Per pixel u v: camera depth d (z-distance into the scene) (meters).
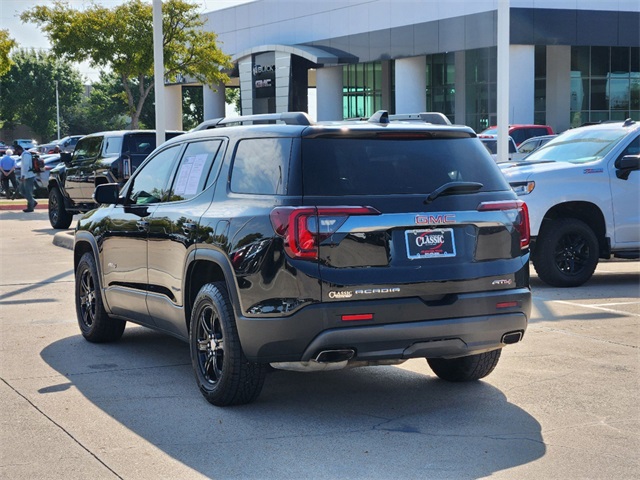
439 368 7.01
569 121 48.19
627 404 6.31
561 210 12.00
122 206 8.03
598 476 4.88
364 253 5.74
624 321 9.42
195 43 40.38
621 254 12.11
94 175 19.36
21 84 107.31
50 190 21.56
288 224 5.68
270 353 5.82
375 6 49.19
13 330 9.33
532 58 42.66
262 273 5.77
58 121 101.88
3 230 21.17
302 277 5.64
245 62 57.38
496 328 6.05
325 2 52.81
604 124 12.90
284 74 53.53
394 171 5.97
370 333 5.69
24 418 6.04
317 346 5.66
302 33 54.88
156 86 18.39
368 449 5.36
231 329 6.08
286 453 5.30
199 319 6.48
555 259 11.76
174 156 7.45
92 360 7.89
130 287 7.75
